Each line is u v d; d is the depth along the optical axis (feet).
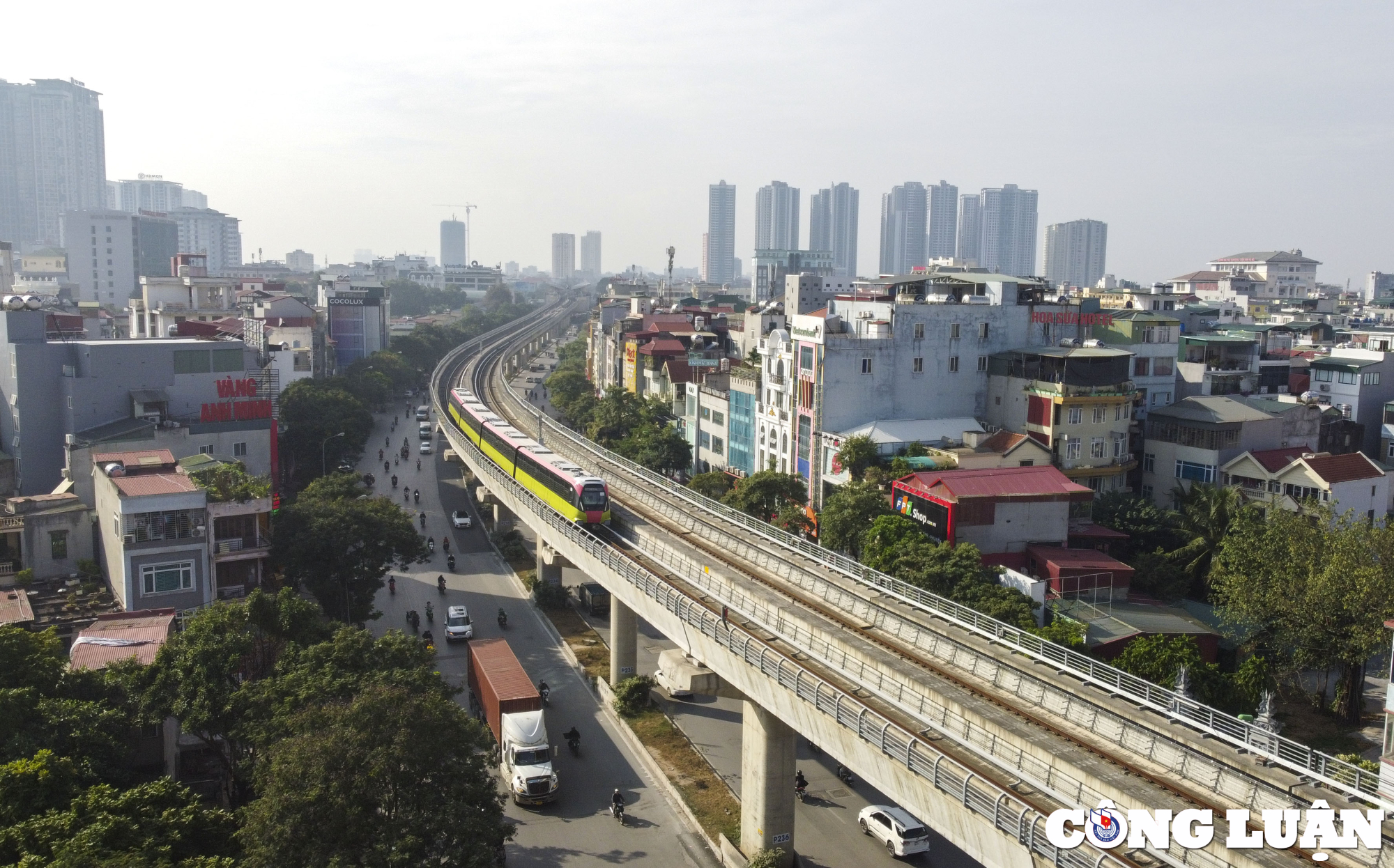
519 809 176.65
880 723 124.47
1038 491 242.17
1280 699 200.34
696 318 604.08
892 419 310.45
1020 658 154.30
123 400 296.92
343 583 238.27
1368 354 348.18
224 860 108.99
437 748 127.03
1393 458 320.09
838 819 172.35
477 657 211.82
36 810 118.11
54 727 138.62
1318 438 298.97
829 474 303.89
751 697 156.15
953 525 235.61
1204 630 205.26
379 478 439.22
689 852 163.94
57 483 295.69
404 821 121.29
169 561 206.59
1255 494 267.59
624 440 419.74
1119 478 291.58
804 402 316.81
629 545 242.99
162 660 158.40
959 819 113.09
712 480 329.11
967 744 127.24
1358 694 193.88
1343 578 188.14
